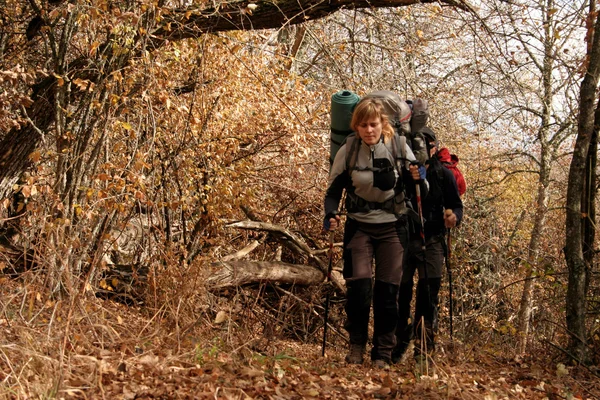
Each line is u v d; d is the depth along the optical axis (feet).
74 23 23.26
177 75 29.37
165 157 28.25
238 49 25.86
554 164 53.21
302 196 38.91
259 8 24.22
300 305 32.81
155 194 27.45
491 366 20.21
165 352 16.35
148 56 22.61
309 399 13.44
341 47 35.27
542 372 19.13
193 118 27.30
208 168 29.84
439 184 21.24
